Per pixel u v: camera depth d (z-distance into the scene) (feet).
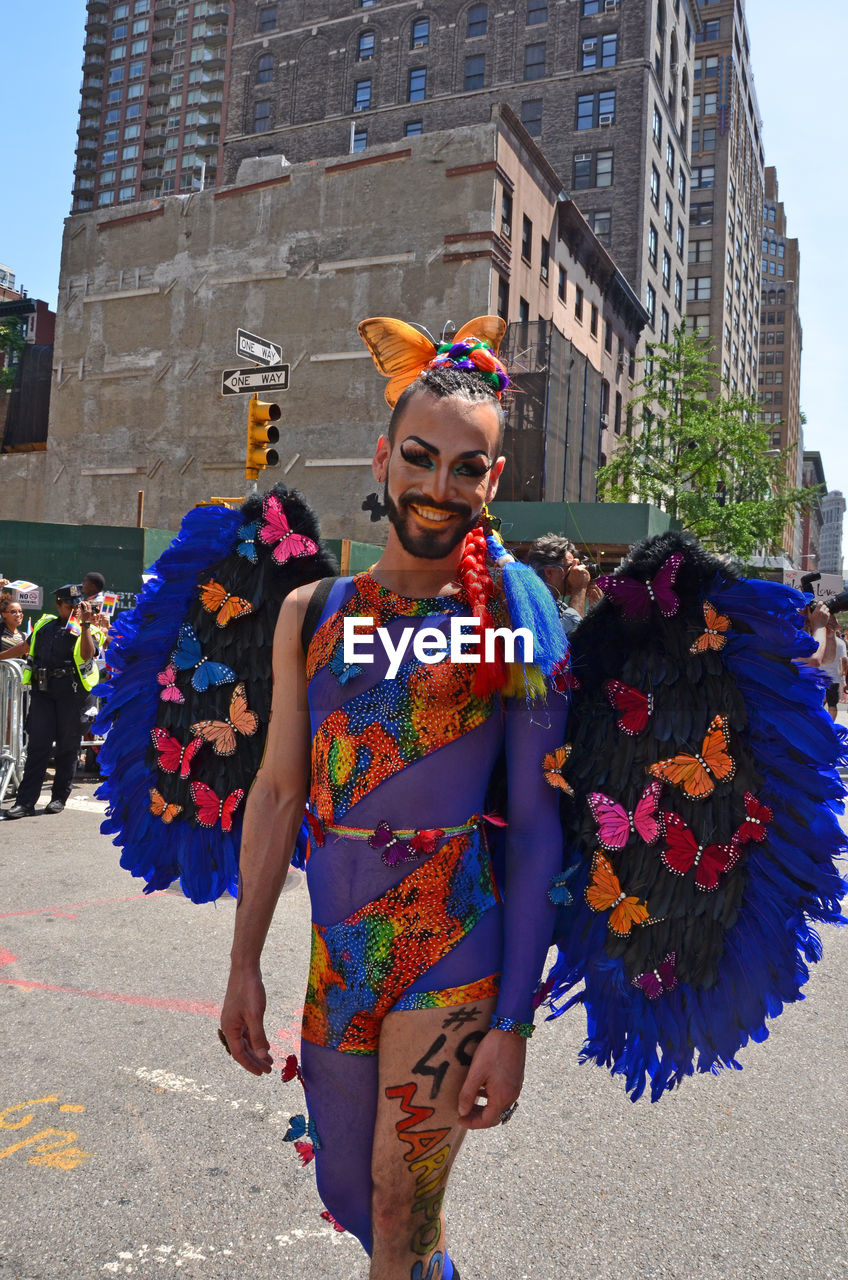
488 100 145.59
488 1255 7.43
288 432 91.15
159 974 13.25
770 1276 7.23
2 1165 8.48
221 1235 7.54
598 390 102.68
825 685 5.15
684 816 5.26
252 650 6.47
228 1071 10.43
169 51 325.21
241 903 5.28
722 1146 9.28
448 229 85.25
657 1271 7.28
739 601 5.24
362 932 4.83
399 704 4.85
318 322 90.27
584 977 5.70
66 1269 7.07
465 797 4.91
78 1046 10.98
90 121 339.16
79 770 30.53
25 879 18.01
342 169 89.56
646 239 139.95
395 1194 4.82
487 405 4.92
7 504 106.73
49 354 120.06
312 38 157.28
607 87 139.33
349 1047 4.89
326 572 6.47
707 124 226.17
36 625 24.31
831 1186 8.56
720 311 222.28
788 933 5.37
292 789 5.31
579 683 5.41
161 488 97.19
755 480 100.63
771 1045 11.91
